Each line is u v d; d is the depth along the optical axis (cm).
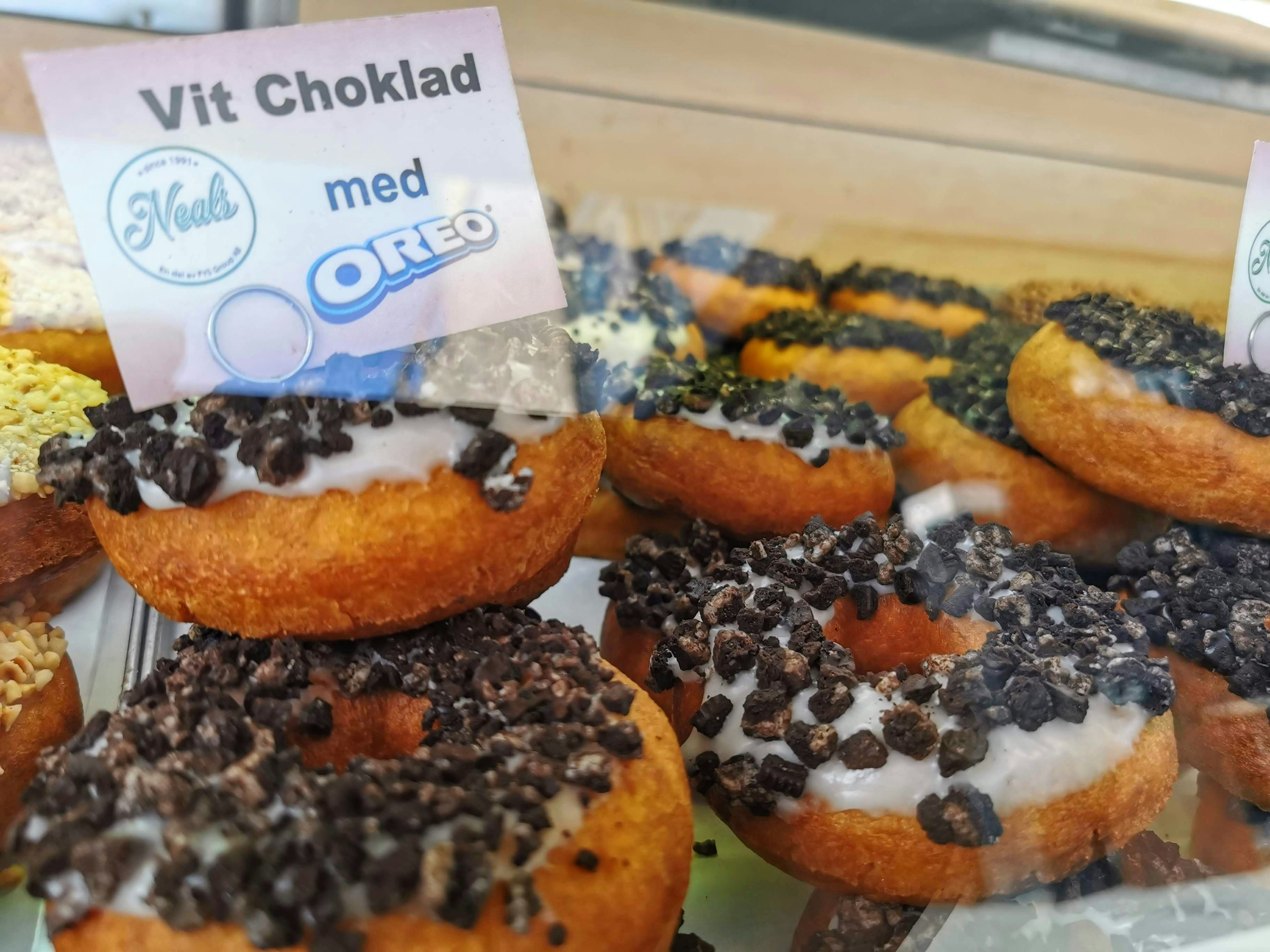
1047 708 17
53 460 16
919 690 17
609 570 22
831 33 20
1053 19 20
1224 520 22
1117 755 17
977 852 16
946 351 26
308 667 16
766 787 17
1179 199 23
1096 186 24
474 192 14
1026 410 24
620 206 22
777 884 18
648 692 19
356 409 15
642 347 23
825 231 24
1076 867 17
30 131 14
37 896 13
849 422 23
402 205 14
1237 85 22
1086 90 22
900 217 24
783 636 19
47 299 18
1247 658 19
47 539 19
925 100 22
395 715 17
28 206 16
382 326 14
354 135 13
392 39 13
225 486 15
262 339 14
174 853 13
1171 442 21
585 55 19
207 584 16
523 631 18
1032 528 24
